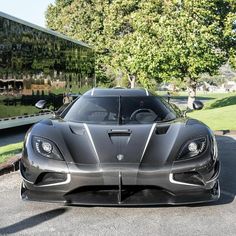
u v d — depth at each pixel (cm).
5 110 1120
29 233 403
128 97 592
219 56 2578
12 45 1152
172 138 469
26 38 1243
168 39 2478
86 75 1881
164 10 2977
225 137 1064
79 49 1770
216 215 450
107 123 526
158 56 2492
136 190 441
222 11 2670
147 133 479
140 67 2630
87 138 468
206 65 2491
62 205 486
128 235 396
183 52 2447
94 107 566
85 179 425
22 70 1223
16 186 580
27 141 475
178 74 2575
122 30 4450
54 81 1479
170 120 547
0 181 609
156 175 424
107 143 455
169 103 630
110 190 438
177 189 432
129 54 3628
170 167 429
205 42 2431
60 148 452
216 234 397
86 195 441
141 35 2722
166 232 403
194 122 532
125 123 529
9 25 1132
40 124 517
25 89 1248
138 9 4262
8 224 429
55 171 434
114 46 4134
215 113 1695
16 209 476
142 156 437
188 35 2461
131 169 422
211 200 450
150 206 466
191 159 441
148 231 405
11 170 675
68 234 400
